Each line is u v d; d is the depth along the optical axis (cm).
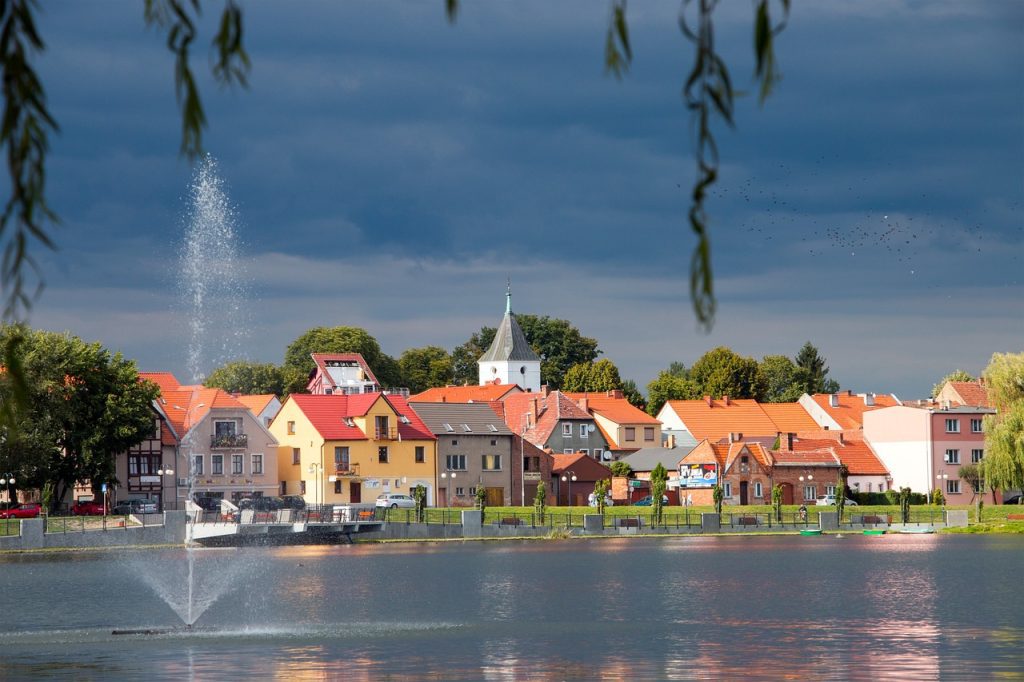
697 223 1012
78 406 15112
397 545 14688
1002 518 18238
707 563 12081
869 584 9862
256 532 14025
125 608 8306
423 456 19412
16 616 7900
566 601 8675
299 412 19112
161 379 19000
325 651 6200
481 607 8319
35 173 957
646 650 6206
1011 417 16538
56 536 12975
